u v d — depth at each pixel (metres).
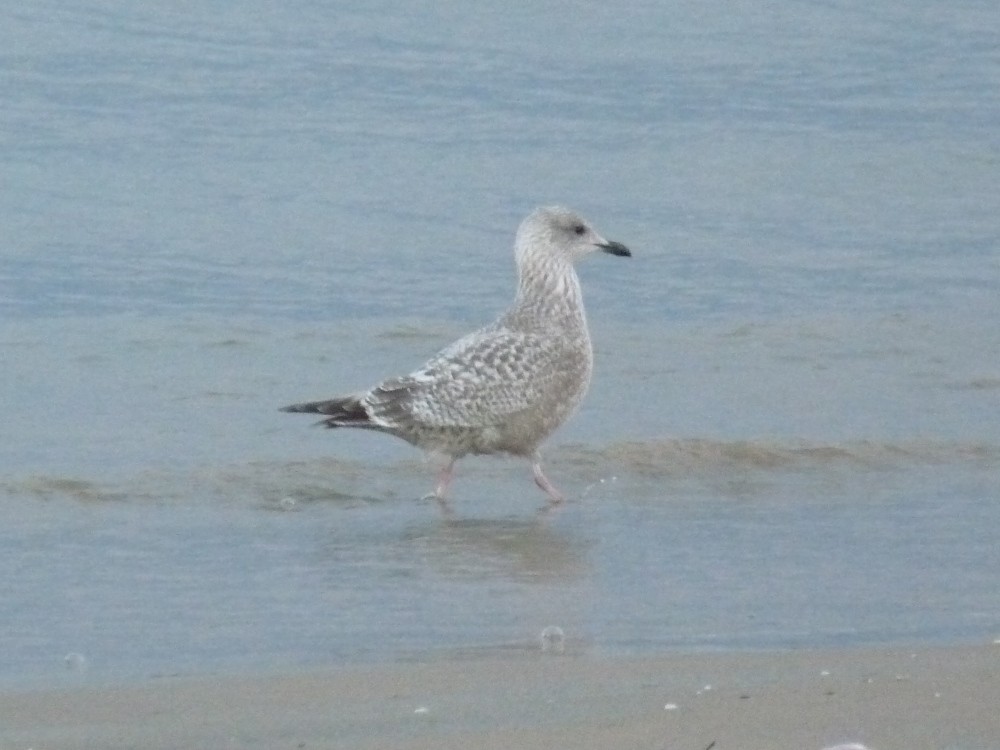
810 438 15.97
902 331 20.58
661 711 8.21
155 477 14.27
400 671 9.23
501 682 8.95
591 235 14.72
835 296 22.66
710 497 14.19
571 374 14.38
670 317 21.48
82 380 17.81
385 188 28.12
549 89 35.88
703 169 30.00
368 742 7.87
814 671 9.10
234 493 14.06
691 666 9.27
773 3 44.47
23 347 19.14
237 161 29.52
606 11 43.06
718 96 35.62
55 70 35.66
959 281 23.53
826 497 14.16
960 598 11.19
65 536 12.69
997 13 44.09
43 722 8.38
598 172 29.69
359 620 10.62
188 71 36.06
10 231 25.16
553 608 10.90
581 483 14.70
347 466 14.83
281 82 35.53
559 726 8.02
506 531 13.05
